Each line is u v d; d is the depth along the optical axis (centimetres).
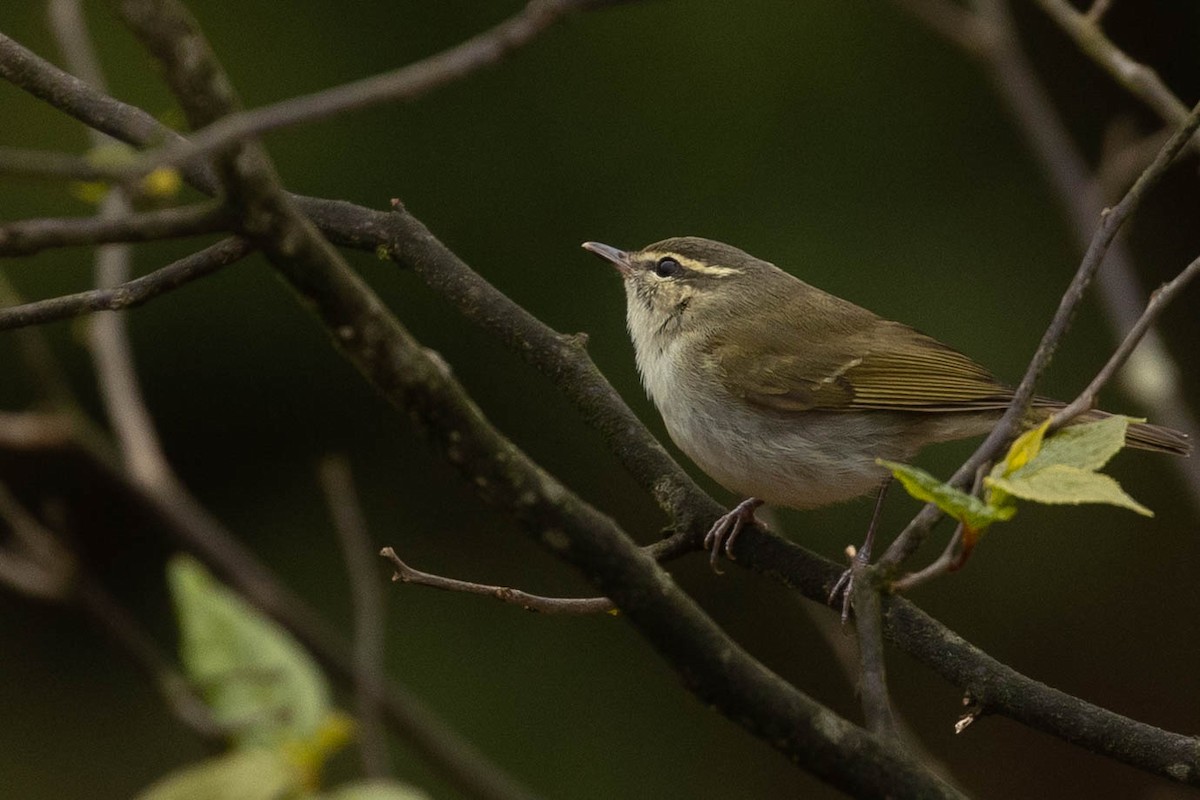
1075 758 1415
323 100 337
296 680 460
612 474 1364
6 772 1279
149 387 1352
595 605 527
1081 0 1440
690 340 873
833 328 870
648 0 378
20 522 773
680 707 1338
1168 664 1371
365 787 362
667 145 1382
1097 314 1345
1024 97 963
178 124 544
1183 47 1445
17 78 520
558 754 1298
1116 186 927
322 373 1370
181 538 805
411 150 1376
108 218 338
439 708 1311
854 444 827
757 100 1387
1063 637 1388
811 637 1380
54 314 515
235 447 1362
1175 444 747
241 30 1377
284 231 342
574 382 671
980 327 1330
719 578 1395
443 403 367
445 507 1371
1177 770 502
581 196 1377
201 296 1353
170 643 1319
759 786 1321
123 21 332
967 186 1362
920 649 549
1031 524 1405
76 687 1316
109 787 1284
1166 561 1390
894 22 1385
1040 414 819
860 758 410
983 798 1427
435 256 657
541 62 1389
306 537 1348
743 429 841
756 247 1353
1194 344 1459
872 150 1378
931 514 451
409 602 1351
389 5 1392
